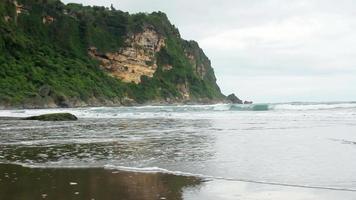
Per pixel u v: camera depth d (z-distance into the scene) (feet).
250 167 43.65
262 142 64.59
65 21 479.00
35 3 454.81
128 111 227.20
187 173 41.32
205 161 47.96
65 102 337.93
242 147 59.16
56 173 42.29
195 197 32.12
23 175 41.32
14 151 59.47
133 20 543.80
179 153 54.85
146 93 508.12
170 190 34.35
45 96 327.88
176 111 213.05
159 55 580.71
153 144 65.82
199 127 101.35
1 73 338.54
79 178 39.58
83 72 428.97
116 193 33.42
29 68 369.30
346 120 114.32
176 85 587.68
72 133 88.94
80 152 57.72
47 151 59.11
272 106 211.00
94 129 100.78
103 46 494.59
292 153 52.01
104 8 561.84
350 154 50.01
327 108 191.31
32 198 31.83
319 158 47.80
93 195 32.76
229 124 110.42
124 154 55.06
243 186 35.63
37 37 436.35
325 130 83.35
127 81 499.51
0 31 374.22
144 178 39.29
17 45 384.88
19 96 313.73
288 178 38.11
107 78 464.24
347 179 37.01
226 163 46.29
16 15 420.36
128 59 509.35
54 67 399.65
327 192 33.14
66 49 461.37
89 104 389.60
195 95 625.82
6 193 33.58
